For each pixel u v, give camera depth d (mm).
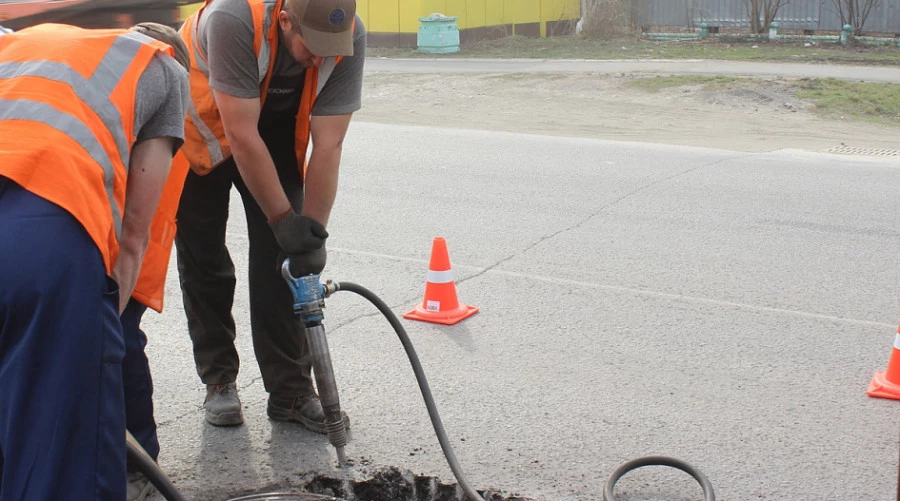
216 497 3088
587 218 6766
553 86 15094
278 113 3236
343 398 3807
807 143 10547
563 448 3404
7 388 2064
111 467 2162
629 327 4613
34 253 2018
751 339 4461
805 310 4859
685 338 4473
